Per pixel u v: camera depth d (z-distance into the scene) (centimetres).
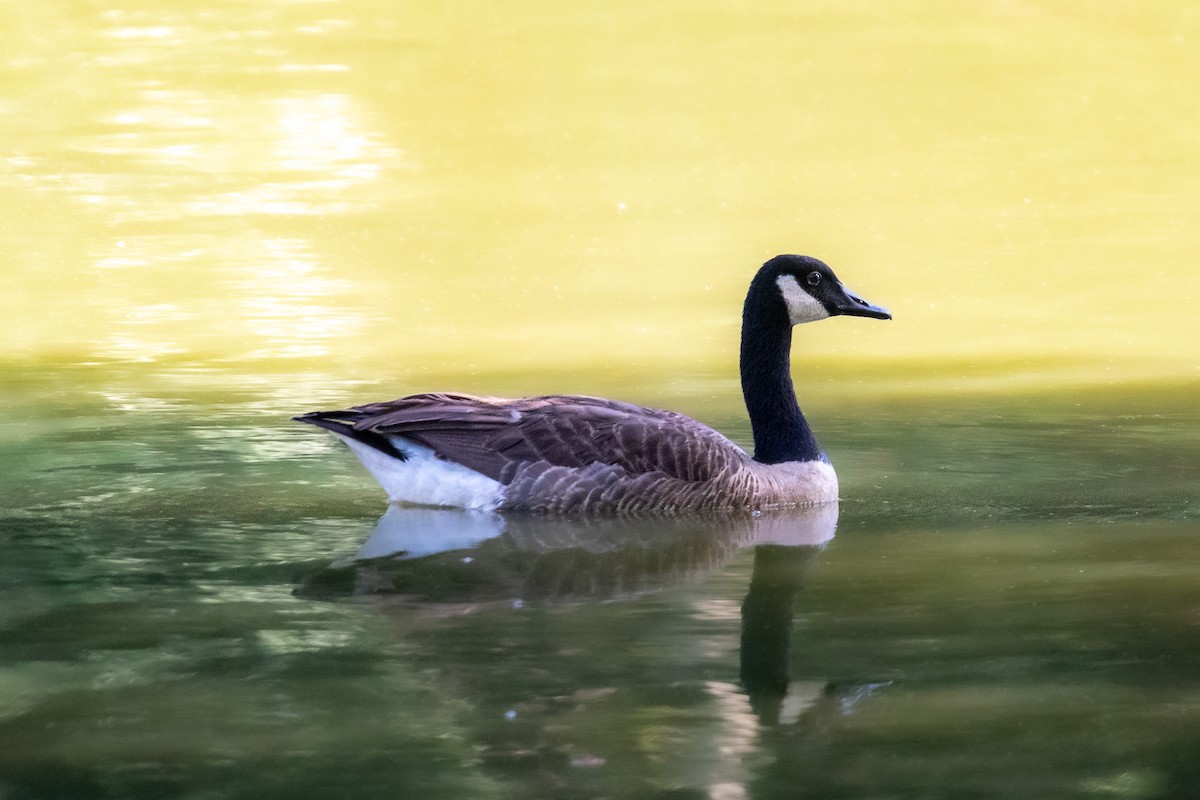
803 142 3441
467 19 4259
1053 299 2369
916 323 2239
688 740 820
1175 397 1734
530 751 807
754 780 777
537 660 933
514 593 1070
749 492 1298
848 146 3409
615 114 3625
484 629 995
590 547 1193
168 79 3806
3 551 1164
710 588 1083
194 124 3506
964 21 4219
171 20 4234
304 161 3297
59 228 2825
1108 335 2131
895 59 3959
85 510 1277
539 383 1825
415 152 3362
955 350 2056
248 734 824
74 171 3192
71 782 769
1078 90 3741
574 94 3753
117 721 841
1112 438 1532
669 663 930
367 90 3759
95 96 3700
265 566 1130
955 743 818
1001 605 1033
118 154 3303
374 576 1105
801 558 1158
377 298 2388
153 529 1223
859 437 1555
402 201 3028
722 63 3938
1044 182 3147
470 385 1812
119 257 2636
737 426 1595
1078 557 1139
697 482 1289
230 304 2333
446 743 812
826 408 1698
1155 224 2836
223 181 3138
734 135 3484
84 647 952
